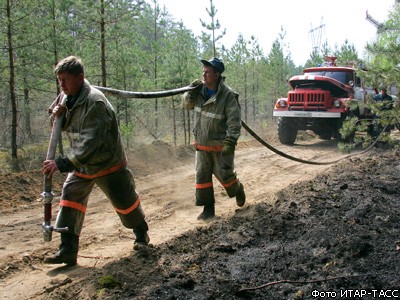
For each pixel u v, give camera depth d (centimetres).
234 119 558
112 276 375
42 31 1247
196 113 588
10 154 1416
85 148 380
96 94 389
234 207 670
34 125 1791
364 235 407
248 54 2628
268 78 2661
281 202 582
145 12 1820
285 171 987
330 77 1441
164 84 1641
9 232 580
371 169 788
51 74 1325
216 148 583
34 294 377
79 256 472
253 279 367
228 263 403
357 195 553
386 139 977
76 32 1299
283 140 1517
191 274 379
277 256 406
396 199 559
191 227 572
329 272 358
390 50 782
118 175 428
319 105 1391
